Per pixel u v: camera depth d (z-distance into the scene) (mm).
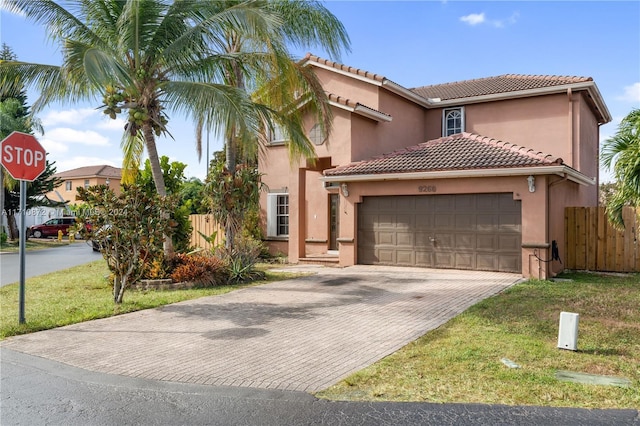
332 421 4547
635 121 9375
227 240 14414
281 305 10125
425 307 9578
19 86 11703
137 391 5410
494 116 19609
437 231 14492
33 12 11586
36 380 5805
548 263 12867
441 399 5008
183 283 12438
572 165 17922
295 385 5539
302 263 17484
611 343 6988
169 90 11672
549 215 13078
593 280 12844
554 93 18297
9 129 28125
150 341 7500
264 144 18500
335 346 7090
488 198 13727
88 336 7855
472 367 5949
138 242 10172
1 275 16234
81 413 4805
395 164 15133
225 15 11633
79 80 11016
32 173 8758
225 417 4684
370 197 15633
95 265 18672
